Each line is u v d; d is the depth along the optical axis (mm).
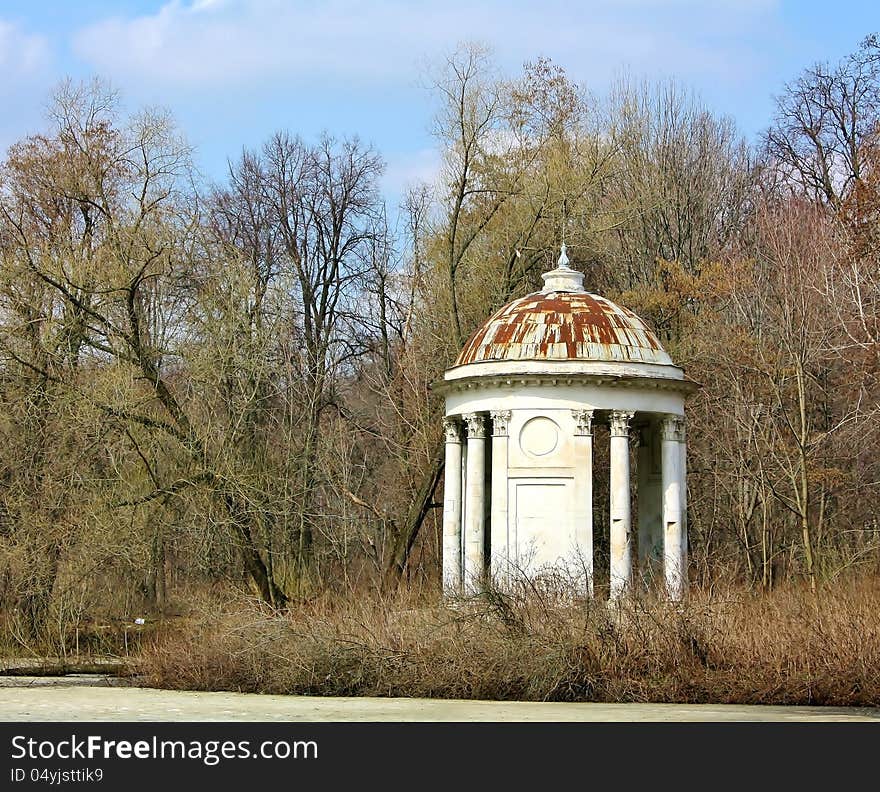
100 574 45000
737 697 29422
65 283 46062
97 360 47156
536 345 41719
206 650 34250
